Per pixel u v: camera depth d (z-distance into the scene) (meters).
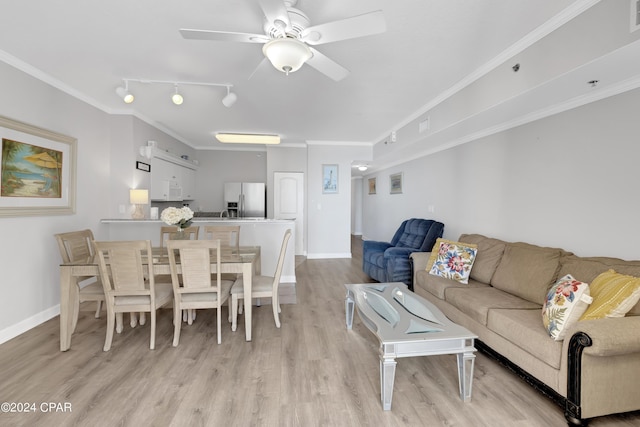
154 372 2.22
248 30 2.28
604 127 2.34
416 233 4.63
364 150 6.61
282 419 1.76
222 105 4.02
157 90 3.50
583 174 2.51
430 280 3.30
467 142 4.04
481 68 2.83
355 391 2.03
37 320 3.02
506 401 1.93
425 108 3.99
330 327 3.05
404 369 2.34
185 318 3.25
